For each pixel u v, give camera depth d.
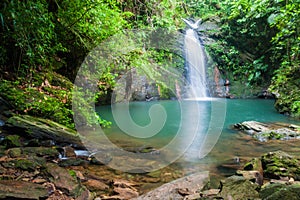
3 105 4.23
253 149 4.52
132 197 2.55
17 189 2.17
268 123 6.70
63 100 5.15
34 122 3.93
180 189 2.58
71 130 4.27
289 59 9.55
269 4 9.96
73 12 5.80
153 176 3.11
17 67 5.16
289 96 8.31
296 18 8.30
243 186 2.38
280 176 3.17
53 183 2.40
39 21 4.62
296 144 4.86
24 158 2.88
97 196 2.54
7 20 4.46
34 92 4.86
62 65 6.29
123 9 9.45
